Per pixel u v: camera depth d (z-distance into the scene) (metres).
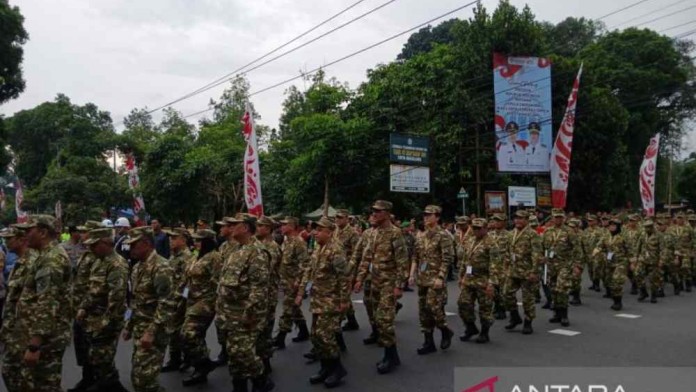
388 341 6.81
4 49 22.17
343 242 9.97
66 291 5.00
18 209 24.00
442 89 25.34
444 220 27.27
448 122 25.20
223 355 7.31
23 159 43.69
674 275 13.55
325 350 6.26
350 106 27.70
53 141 42.97
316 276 6.42
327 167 24.45
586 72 28.52
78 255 9.74
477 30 26.06
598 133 28.31
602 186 29.23
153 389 5.07
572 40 43.22
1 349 8.07
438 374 6.63
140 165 29.47
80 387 6.23
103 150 32.06
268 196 28.58
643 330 9.08
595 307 11.59
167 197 24.58
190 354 6.44
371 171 25.44
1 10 21.56
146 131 40.72
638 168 36.41
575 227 10.88
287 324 8.17
